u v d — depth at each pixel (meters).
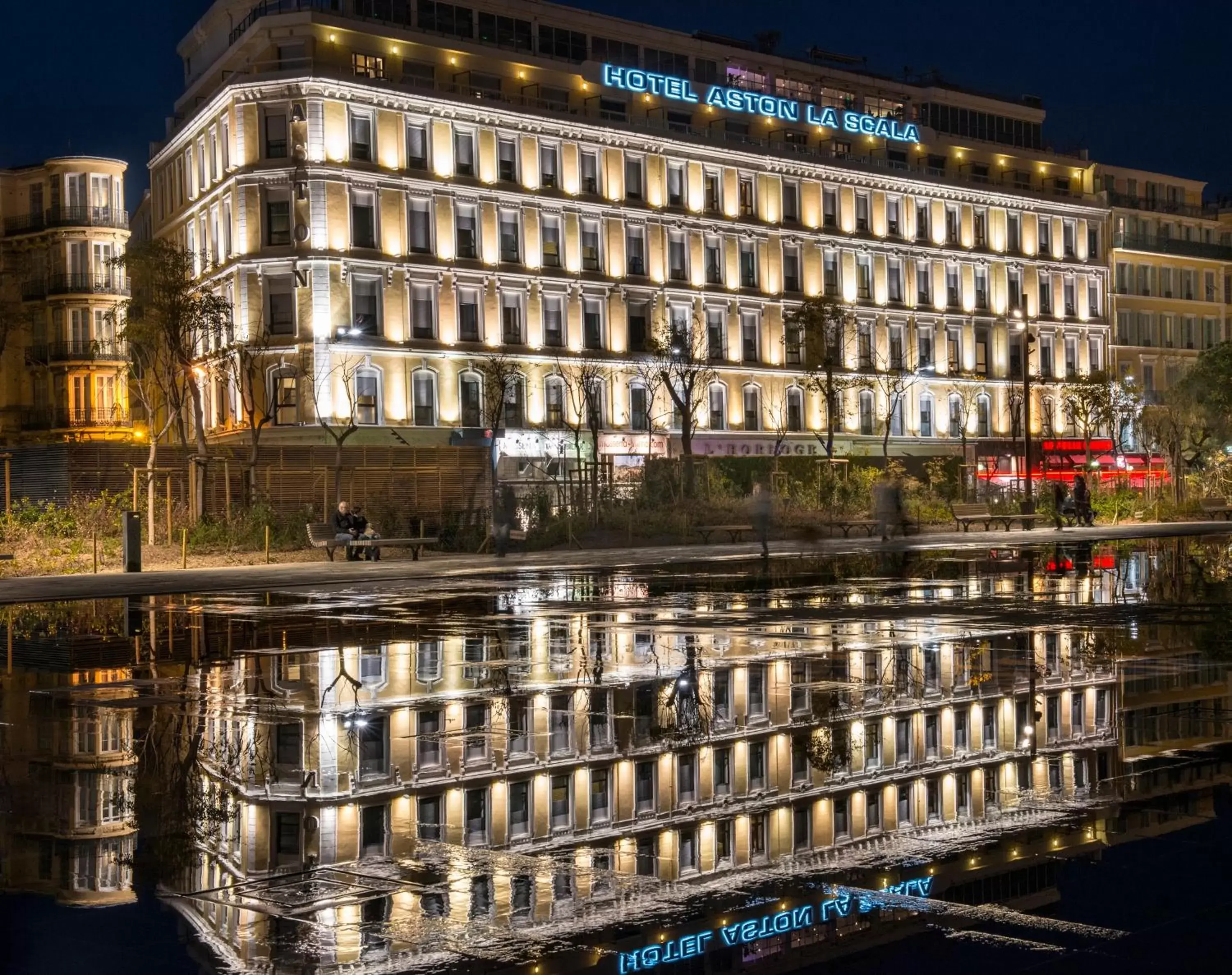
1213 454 65.44
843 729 8.63
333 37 60.03
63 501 40.19
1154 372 94.38
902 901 4.97
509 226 64.88
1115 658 12.11
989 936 4.53
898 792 6.80
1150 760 7.54
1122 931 4.53
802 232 75.38
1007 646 13.20
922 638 14.02
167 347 50.03
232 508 40.38
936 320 81.19
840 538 44.56
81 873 5.56
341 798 6.95
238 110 59.38
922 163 82.44
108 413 70.25
